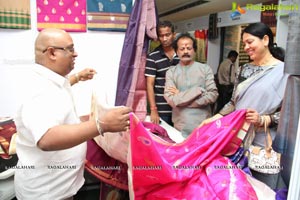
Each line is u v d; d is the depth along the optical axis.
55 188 1.10
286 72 0.89
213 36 3.80
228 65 3.36
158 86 1.95
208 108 1.78
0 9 1.84
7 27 1.88
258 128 1.22
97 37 2.11
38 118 0.90
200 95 1.68
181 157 1.10
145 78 1.90
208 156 1.10
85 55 2.10
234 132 1.16
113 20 2.10
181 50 1.75
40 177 1.07
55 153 1.05
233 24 3.29
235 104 1.36
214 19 3.76
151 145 0.89
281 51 1.25
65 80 1.06
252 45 1.24
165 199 1.00
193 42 1.78
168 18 5.91
